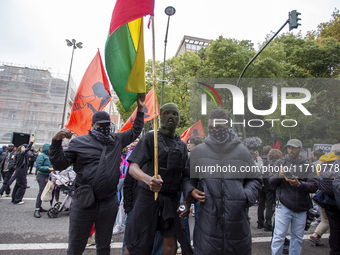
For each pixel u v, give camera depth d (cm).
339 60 1789
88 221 228
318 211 528
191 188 203
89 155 233
